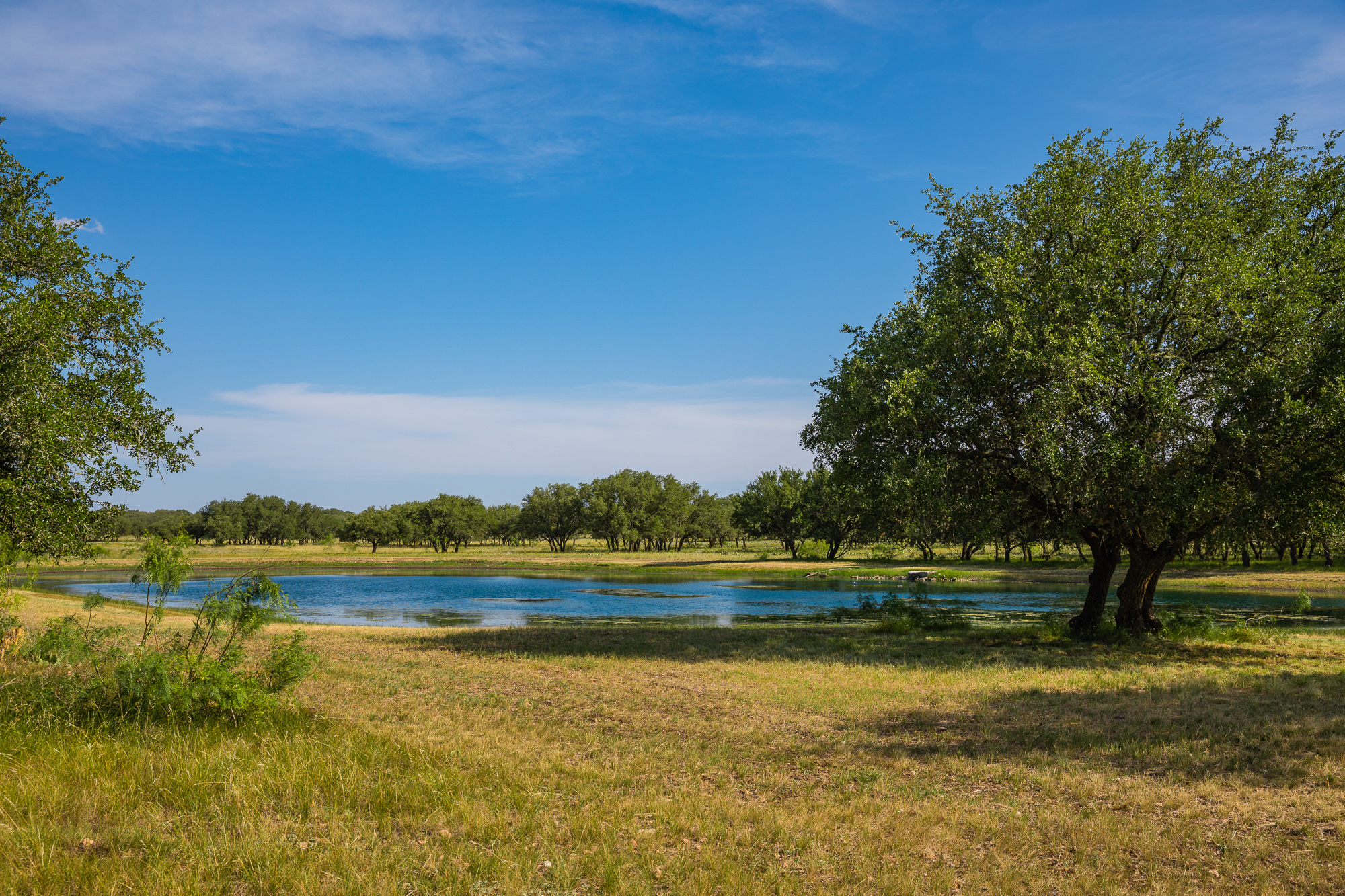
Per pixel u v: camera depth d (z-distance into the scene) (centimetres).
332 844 592
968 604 3997
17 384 1327
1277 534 1755
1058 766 871
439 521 15300
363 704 1177
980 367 1972
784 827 670
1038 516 2145
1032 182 2083
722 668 1670
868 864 595
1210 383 1727
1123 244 1897
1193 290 1767
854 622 3042
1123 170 1967
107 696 962
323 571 7981
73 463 1420
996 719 1131
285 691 1162
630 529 14988
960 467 2014
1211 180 1986
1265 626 2756
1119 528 1952
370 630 2612
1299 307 1644
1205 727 1044
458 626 3262
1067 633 2283
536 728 1051
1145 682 1450
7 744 772
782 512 10662
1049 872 592
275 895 514
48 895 486
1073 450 1730
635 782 816
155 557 1014
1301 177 1972
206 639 1059
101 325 1633
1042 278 1978
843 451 2198
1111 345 1731
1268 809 718
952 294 2064
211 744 840
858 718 1150
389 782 746
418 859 579
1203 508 1738
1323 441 1623
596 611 3975
